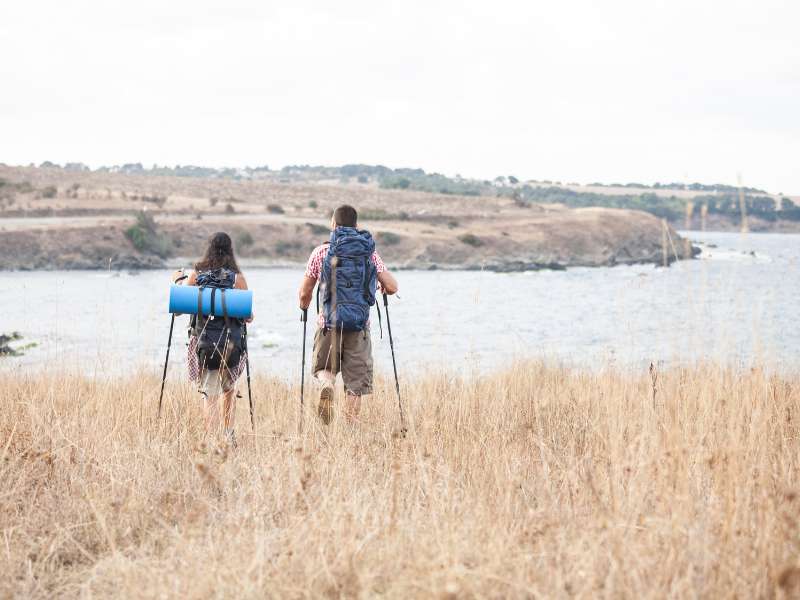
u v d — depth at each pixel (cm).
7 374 1238
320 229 12069
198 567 425
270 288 7106
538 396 941
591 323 4162
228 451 652
